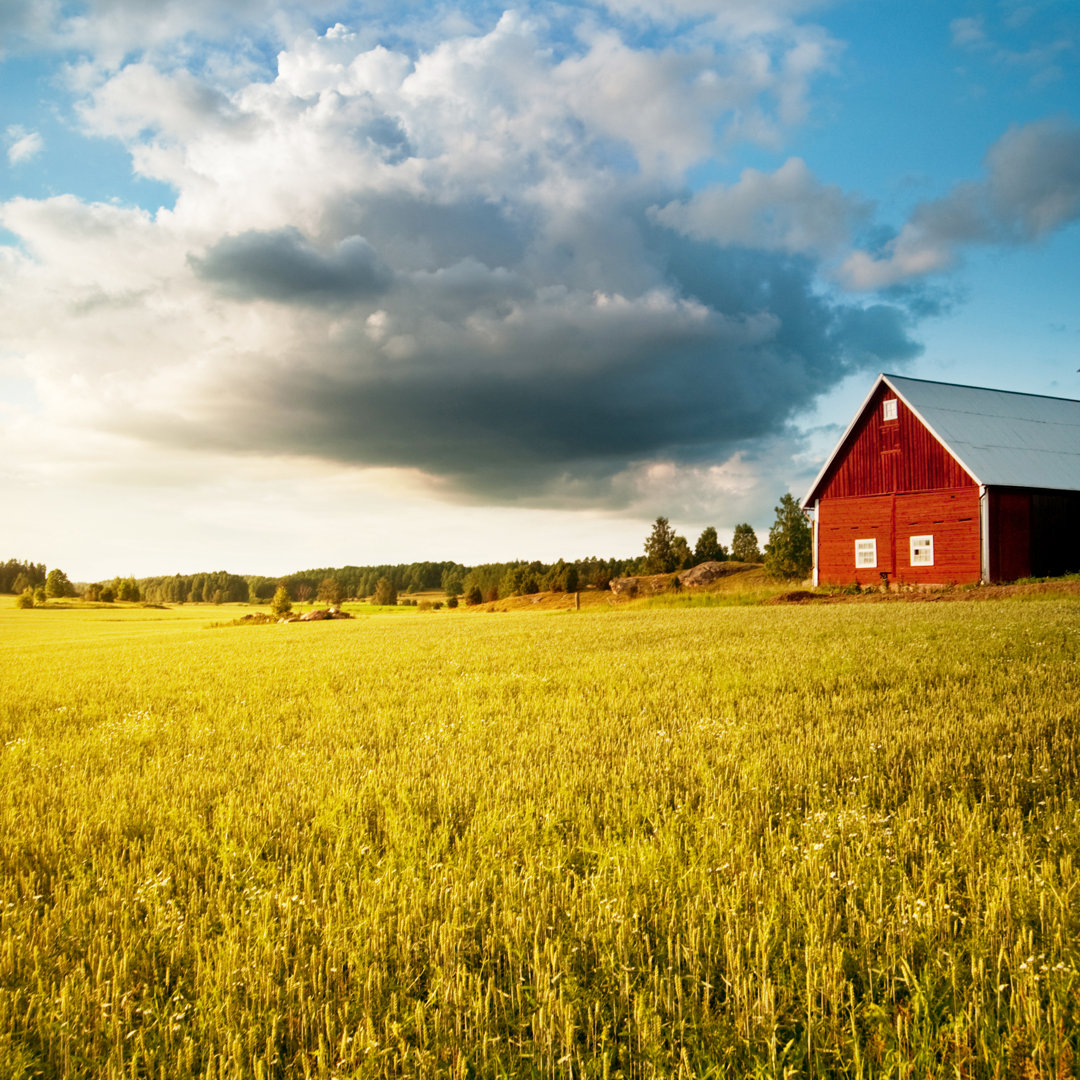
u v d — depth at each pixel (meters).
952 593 29.83
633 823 4.95
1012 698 8.54
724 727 7.70
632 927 3.49
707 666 12.86
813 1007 2.91
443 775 6.33
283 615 78.88
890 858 4.12
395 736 8.54
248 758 7.62
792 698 9.34
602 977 3.16
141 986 3.29
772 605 35.00
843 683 10.23
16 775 7.51
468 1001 3.05
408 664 16.80
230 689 13.77
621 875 3.99
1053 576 33.12
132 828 5.45
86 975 3.42
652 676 11.95
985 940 3.29
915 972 3.16
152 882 4.28
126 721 10.21
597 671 12.98
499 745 7.54
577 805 5.36
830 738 6.93
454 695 11.45
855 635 16.73
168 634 47.78
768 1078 2.58
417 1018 2.92
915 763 6.07
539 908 3.79
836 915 3.54
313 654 22.02
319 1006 3.04
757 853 4.43
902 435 34.31
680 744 7.17
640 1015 2.84
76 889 4.30
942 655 12.37
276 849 4.88
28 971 3.43
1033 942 3.30
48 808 6.14
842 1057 2.72
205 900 4.14
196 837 5.10
